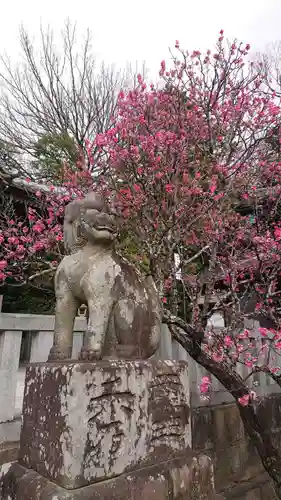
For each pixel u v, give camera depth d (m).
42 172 9.25
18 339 3.11
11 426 2.87
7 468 1.96
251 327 4.18
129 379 1.88
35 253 5.44
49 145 9.77
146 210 3.31
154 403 2.00
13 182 7.01
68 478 1.56
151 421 1.96
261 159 4.25
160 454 1.96
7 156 9.45
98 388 1.73
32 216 5.53
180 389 2.21
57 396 1.71
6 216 6.11
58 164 9.23
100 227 2.08
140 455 1.85
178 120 4.08
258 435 3.39
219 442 3.90
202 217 3.58
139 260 3.60
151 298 2.36
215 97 4.23
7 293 8.51
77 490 1.55
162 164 3.55
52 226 5.61
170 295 3.40
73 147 9.18
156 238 3.20
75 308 2.16
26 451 1.91
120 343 2.10
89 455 1.63
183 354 4.08
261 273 3.51
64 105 10.48
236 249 4.14
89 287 2.02
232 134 3.97
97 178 4.08
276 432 4.66
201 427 3.75
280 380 3.34
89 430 1.65
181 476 1.94
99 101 10.45
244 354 4.04
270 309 3.48
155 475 1.81
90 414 1.67
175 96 4.34
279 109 4.25
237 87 4.24
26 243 5.46
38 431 1.82
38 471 1.76
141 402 1.92
